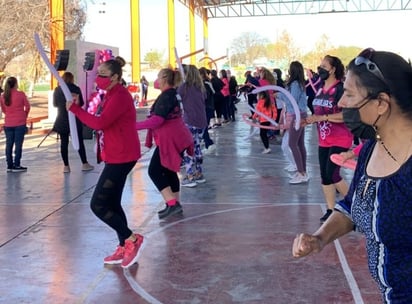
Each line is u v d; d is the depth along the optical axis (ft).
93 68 18.12
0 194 27.96
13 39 102.42
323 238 7.06
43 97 146.51
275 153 42.19
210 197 26.45
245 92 55.93
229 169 34.83
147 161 38.58
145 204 25.14
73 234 20.36
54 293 14.74
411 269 6.16
